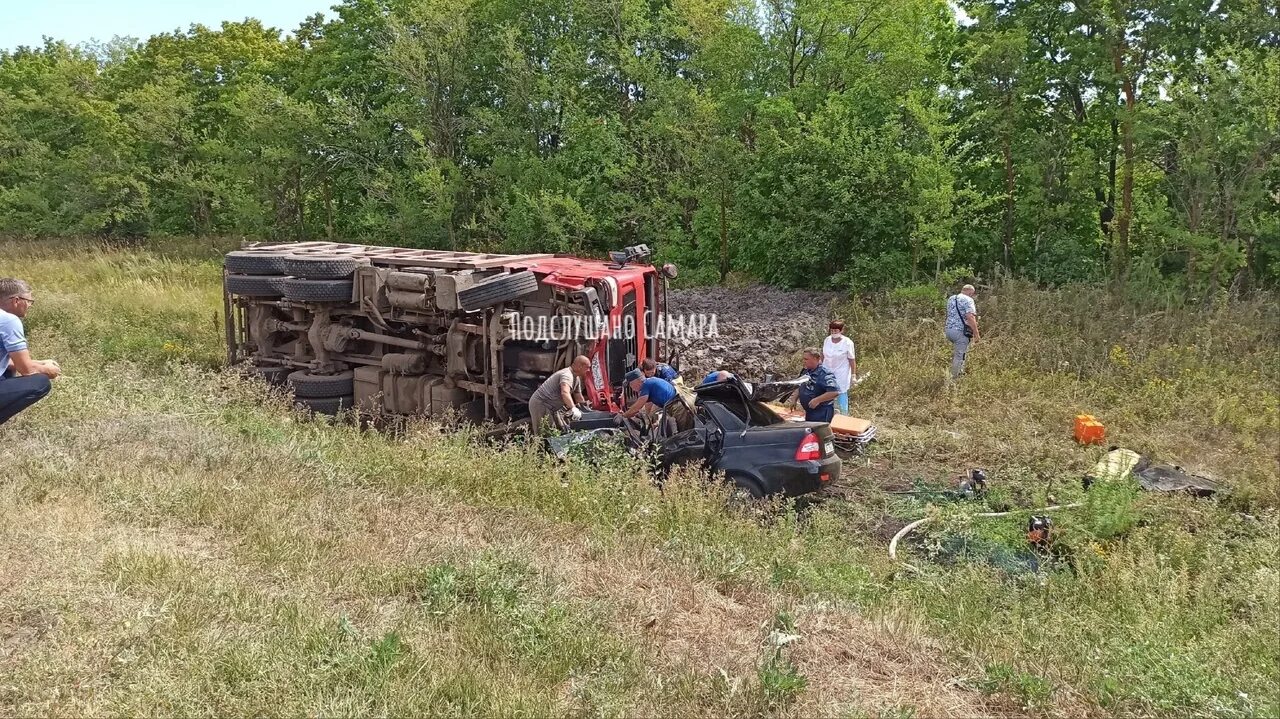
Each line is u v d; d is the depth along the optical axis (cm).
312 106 2811
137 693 387
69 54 3759
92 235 3228
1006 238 1984
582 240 2425
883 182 1833
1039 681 475
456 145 2736
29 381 685
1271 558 680
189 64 3516
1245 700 464
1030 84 1945
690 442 818
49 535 540
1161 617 586
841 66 2145
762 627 517
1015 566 701
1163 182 1902
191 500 623
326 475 722
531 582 544
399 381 1021
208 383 989
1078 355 1362
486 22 2753
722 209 2214
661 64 2508
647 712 419
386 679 416
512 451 803
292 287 1033
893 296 1711
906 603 596
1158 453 1005
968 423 1149
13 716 367
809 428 819
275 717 386
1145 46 1842
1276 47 1769
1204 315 1502
